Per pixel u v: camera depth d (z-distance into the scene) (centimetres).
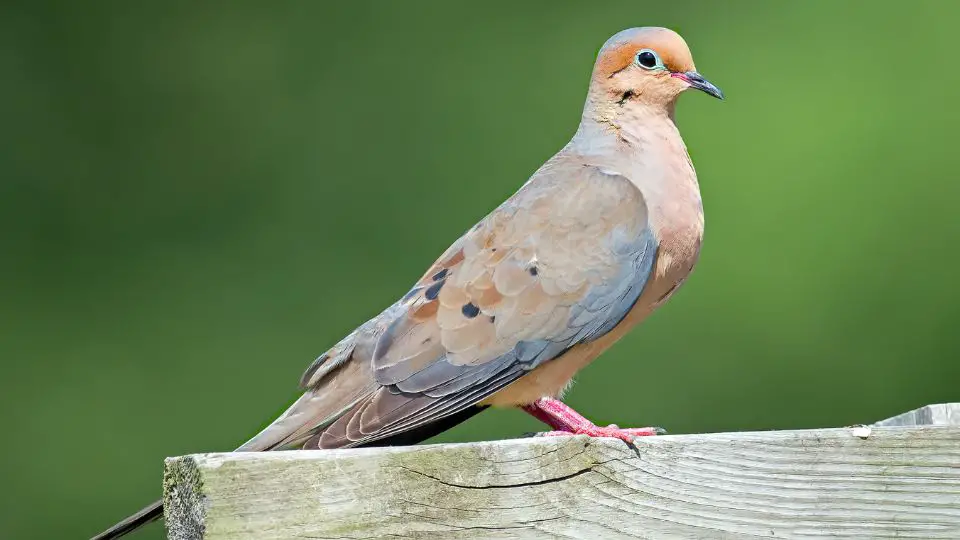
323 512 714
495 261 1028
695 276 1984
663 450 786
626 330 1082
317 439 965
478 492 746
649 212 1046
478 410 1073
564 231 1032
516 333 1015
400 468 732
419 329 1012
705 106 2041
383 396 984
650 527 779
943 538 805
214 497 695
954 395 1952
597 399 1945
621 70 1106
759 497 795
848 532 801
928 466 809
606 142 1098
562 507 764
